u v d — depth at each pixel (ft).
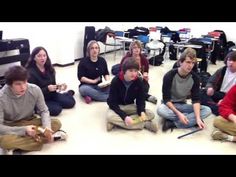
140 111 9.89
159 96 13.62
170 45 21.72
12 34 15.52
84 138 9.27
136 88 9.88
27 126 8.06
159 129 10.08
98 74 12.85
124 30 24.06
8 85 7.49
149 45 20.49
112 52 24.34
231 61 10.85
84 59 12.72
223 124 9.25
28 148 8.14
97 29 21.58
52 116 10.85
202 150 8.75
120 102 10.28
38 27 16.85
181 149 8.77
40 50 10.27
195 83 10.03
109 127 9.82
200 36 23.71
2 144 7.86
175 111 9.82
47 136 8.14
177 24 25.53
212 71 19.33
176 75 9.97
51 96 11.19
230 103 9.11
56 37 18.03
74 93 13.20
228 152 8.66
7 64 14.28
